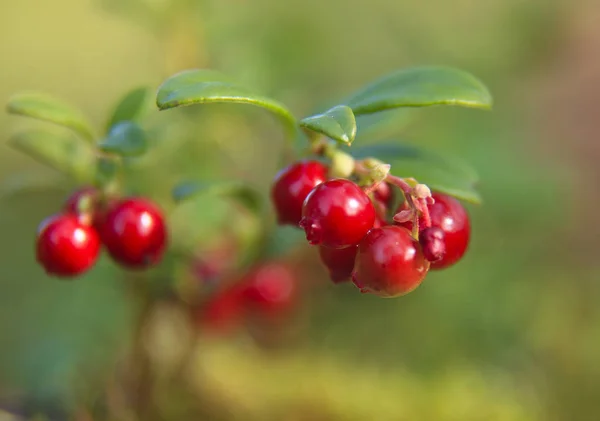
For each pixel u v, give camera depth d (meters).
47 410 0.26
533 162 0.35
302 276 0.30
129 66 0.38
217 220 0.26
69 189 0.24
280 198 0.20
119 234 0.21
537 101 0.43
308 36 0.32
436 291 0.32
